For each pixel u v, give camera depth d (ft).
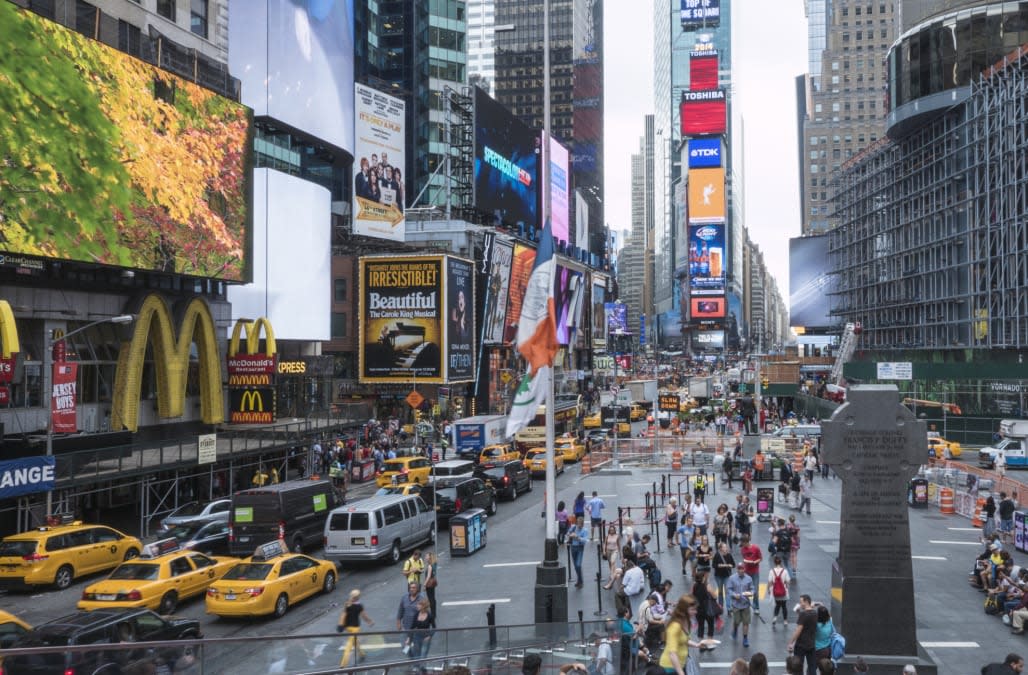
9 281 111.24
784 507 123.24
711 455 174.91
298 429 153.28
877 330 343.87
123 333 129.29
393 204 277.64
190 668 39.81
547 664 53.26
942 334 283.18
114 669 36.58
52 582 85.46
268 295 200.23
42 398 116.88
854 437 57.82
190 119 135.95
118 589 73.92
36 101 106.83
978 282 255.09
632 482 150.82
